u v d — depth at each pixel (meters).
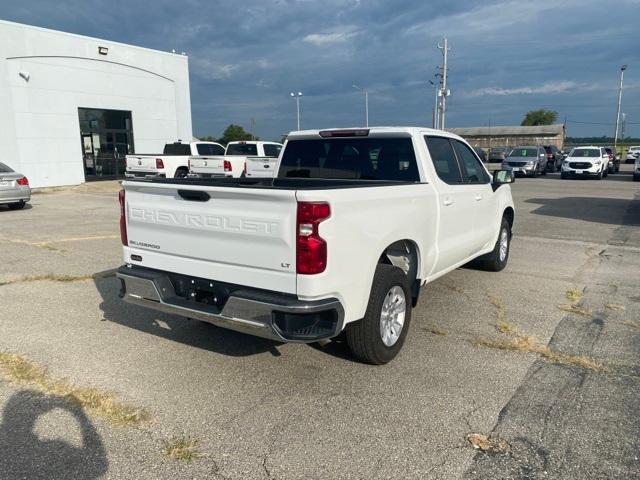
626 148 79.25
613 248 9.46
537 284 6.92
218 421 3.50
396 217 4.34
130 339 4.93
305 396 3.84
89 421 3.48
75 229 11.45
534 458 3.09
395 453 3.14
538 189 21.70
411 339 4.95
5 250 9.02
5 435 3.31
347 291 3.78
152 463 3.05
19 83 21.52
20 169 21.89
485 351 4.66
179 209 4.04
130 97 26.28
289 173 6.04
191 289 4.13
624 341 4.89
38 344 4.80
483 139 91.44
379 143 5.43
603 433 3.34
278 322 3.58
